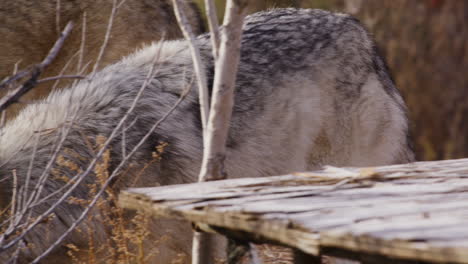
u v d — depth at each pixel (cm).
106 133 842
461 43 1873
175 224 827
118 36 1250
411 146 1056
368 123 985
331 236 477
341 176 664
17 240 718
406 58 1878
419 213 518
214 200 599
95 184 798
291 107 923
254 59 923
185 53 917
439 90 1867
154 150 840
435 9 1880
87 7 1243
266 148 905
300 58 946
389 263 486
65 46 1246
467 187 618
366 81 987
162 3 1302
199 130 873
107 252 809
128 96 869
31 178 816
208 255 703
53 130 812
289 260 961
